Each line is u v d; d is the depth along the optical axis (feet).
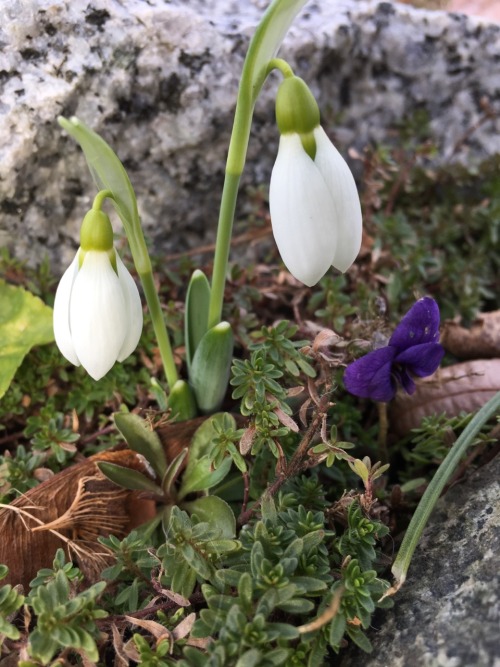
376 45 0.56
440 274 0.54
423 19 0.56
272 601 0.27
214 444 0.34
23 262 0.48
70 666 0.28
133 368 0.47
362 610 0.28
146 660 0.28
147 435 0.37
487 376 0.44
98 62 0.45
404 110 0.59
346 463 0.40
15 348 0.46
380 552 0.33
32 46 0.43
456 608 0.29
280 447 0.33
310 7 0.55
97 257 0.29
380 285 0.52
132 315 0.31
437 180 0.58
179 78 0.47
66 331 0.30
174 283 0.50
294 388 0.34
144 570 0.33
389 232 0.53
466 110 0.60
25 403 0.45
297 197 0.27
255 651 0.25
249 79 0.29
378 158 0.53
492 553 0.31
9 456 0.39
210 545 0.30
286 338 0.36
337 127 0.57
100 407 0.45
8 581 0.34
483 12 0.73
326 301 0.49
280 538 0.30
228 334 0.37
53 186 0.47
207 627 0.27
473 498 0.34
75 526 0.35
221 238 0.35
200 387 0.39
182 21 0.46
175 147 0.49
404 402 0.44
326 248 0.28
